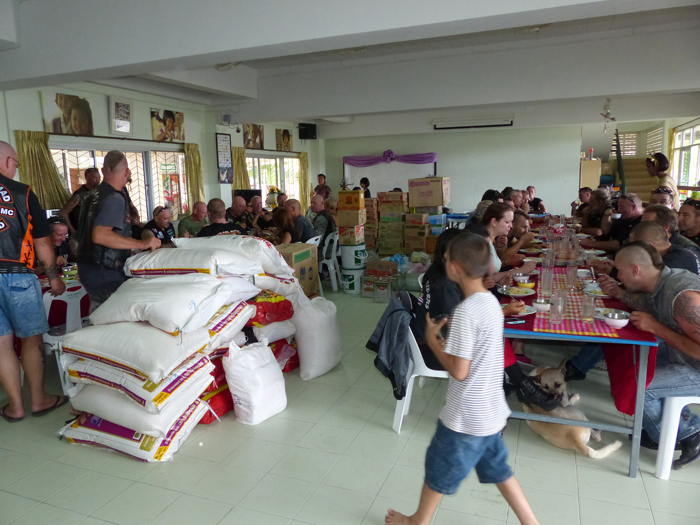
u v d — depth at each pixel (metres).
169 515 2.13
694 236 3.76
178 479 2.39
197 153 8.96
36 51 4.61
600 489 2.23
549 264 3.21
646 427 2.43
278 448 2.64
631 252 2.37
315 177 13.89
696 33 6.08
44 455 2.64
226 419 2.98
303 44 3.92
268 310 3.20
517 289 2.96
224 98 8.71
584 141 15.21
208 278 2.79
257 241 3.32
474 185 13.18
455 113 11.34
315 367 3.51
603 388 3.29
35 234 3.08
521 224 4.93
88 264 3.11
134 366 2.46
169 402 2.54
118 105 7.32
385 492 2.25
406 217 7.01
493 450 1.71
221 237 3.41
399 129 12.07
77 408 2.71
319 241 5.98
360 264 6.01
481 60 7.03
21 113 6.09
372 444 2.67
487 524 2.03
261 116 8.54
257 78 8.40
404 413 2.86
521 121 10.62
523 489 2.24
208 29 4.05
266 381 2.92
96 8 4.35
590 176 13.36
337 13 3.71
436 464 1.72
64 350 2.67
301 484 2.33
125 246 3.02
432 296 2.58
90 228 3.05
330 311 3.60
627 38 6.36
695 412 2.91
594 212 6.27
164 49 4.19
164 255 3.05
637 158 15.10
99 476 2.44
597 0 3.12
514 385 2.65
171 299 2.54
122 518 2.12
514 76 6.92
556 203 12.65
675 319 2.15
